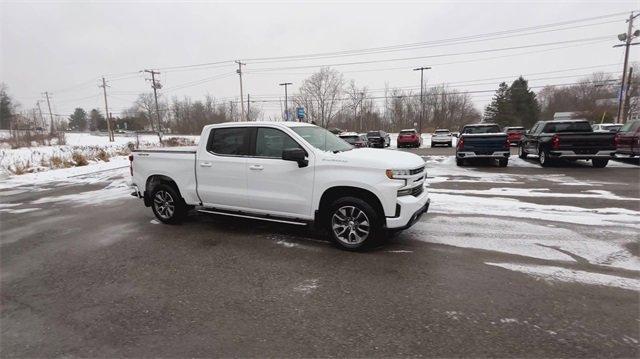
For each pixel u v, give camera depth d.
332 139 5.74
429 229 5.72
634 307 3.24
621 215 6.33
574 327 2.95
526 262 4.32
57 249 5.26
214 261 4.62
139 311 3.38
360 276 4.05
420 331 2.96
